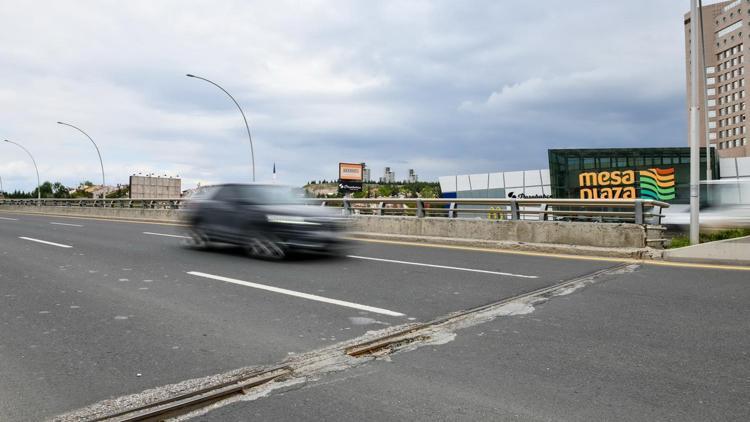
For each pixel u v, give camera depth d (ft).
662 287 22.07
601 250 32.45
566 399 10.17
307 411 9.73
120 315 17.10
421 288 21.90
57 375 11.59
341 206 51.96
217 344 13.93
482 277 24.72
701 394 10.41
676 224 51.42
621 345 13.74
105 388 10.84
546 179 124.36
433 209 44.27
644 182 110.11
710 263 29.04
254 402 10.20
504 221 38.68
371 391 10.68
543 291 21.24
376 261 30.58
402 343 14.15
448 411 9.66
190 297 20.01
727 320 16.34
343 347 13.67
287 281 23.58
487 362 12.44
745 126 348.79
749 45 344.08
